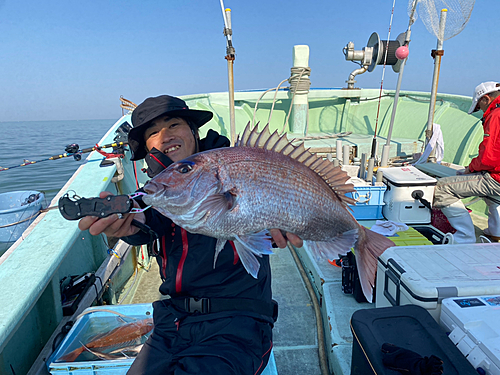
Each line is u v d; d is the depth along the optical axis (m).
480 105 3.81
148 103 1.77
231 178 1.34
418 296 1.93
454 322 1.74
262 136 1.47
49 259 2.13
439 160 5.48
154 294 3.42
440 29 4.66
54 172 21.84
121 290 3.49
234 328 1.49
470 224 3.66
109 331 2.23
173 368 1.43
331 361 2.32
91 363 1.89
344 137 7.57
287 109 8.52
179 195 1.28
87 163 3.72
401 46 4.80
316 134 7.95
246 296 1.60
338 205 1.63
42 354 2.16
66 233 2.42
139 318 2.36
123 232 1.43
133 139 1.81
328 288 2.89
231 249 1.59
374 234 1.77
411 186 3.71
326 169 1.62
